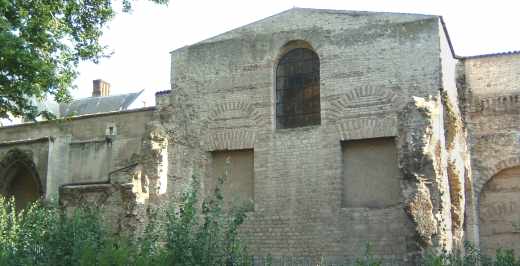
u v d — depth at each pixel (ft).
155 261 45.37
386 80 78.18
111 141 105.29
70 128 110.01
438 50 76.69
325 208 77.36
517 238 87.10
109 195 77.25
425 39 77.51
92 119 108.37
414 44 77.92
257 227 80.33
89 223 54.70
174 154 81.25
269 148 82.23
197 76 88.33
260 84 84.74
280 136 82.02
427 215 64.54
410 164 67.36
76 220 54.49
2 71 68.80
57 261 51.67
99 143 106.22
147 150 77.82
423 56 77.20
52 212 60.23
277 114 84.12
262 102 84.07
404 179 67.51
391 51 78.79
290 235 78.43
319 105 81.92
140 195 75.15
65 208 81.41
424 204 64.95
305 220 78.02
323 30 82.89
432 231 64.03
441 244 64.44
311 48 84.23
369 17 80.94
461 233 77.71
